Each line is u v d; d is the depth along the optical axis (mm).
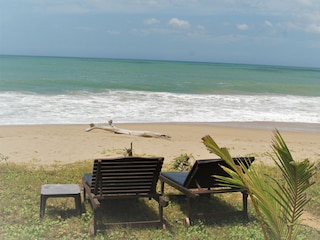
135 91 31766
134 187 6500
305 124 21078
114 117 19766
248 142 15172
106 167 6148
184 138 15477
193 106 24938
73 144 13562
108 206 7391
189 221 6652
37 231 6027
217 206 7734
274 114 23672
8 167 9914
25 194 7750
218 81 52531
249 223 6801
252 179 4008
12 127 16156
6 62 92188
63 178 9305
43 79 40094
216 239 6062
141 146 13617
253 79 62562
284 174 3783
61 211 7008
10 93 26281
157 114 21297
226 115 22375
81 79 42625
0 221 6367
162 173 8078
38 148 12828
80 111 20797
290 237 3881
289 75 88375
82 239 5871
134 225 6371
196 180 6852
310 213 7469
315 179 8797
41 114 19438
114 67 87625
